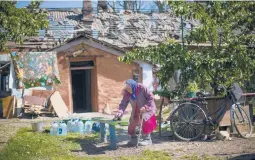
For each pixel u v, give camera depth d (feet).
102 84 64.18
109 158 26.27
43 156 27.78
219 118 33.06
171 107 47.80
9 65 62.75
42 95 60.54
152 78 65.31
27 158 27.17
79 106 69.62
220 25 36.58
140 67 64.80
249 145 29.73
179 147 29.86
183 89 35.86
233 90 34.22
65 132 37.27
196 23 78.95
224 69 34.71
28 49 66.18
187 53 34.94
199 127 32.55
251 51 36.04
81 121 39.14
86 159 25.99
